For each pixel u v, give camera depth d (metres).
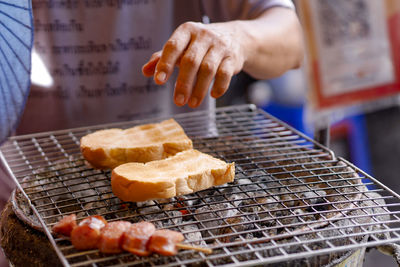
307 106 1.00
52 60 1.17
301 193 0.95
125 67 1.19
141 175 0.91
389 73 0.96
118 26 1.16
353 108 1.02
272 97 1.55
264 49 1.09
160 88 1.21
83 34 1.16
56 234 0.85
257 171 1.01
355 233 0.84
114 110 1.21
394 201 1.30
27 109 1.19
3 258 1.12
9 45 0.84
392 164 1.39
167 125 1.05
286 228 0.85
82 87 1.18
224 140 1.07
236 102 1.63
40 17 1.14
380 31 0.94
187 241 0.83
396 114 1.38
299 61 1.21
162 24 1.19
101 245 0.82
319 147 1.04
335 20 0.94
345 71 0.96
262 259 0.80
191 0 1.20
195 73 0.94
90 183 0.98
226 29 1.04
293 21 1.17
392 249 0.88
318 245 0.84
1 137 0.88
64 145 1.07
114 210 0.93
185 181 0.90
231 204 0.91
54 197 0.95
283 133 1.07
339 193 0.92
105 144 0.98
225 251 0.81
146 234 0.83
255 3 1.20
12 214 0.90
